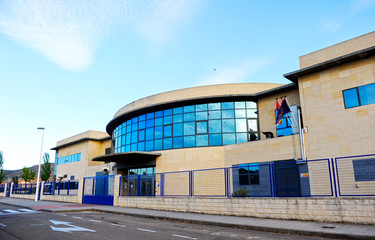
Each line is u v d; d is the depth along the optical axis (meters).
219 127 24.25
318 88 18.47
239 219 13.35
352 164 15.45
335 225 11.01
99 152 42.31
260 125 23.88
